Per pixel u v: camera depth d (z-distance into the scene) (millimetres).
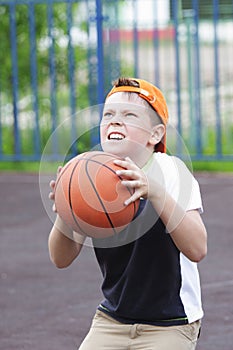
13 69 22266
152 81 27719
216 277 12031
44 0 21781
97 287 11711
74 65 22938
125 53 25734
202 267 12617
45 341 9578
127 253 5871
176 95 23250
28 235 15164
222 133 24812
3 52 23766
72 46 22031
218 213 16484
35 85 22328
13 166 23484
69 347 9375
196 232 5633
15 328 10062
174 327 5887
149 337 5898
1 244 14523
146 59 27328
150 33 27141
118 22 21703
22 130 24594
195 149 22531
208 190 19016
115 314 6035
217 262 12883
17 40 23734
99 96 21000
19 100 23953
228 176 20891
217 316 10250
